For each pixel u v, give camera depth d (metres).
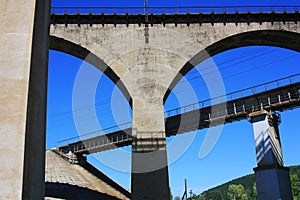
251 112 27.66
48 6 7.52
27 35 6.20
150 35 21.22
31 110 6.01
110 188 43.25
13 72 5.95
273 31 21.48
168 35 21.25
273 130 26.59
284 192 24.53
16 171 5.41
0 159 5.45
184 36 21.25
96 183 42.09
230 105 29.39
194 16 21.53
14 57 6.05
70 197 35.44
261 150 25.98
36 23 6.52
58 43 21.39
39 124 6.45
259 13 21.56
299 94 26.02
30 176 5.77
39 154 6.36
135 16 21.36
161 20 21.52
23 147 5.55
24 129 5.65
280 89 26.84
